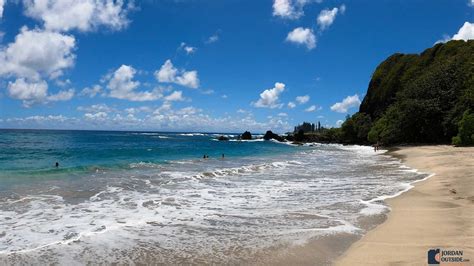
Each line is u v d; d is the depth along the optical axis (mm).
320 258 7332
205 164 28391
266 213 11398
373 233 8961
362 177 20656
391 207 12031
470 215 10219
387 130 63594
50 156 32375
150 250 7770
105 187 15852
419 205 12070
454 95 52719
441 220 9828
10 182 16406
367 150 56875
